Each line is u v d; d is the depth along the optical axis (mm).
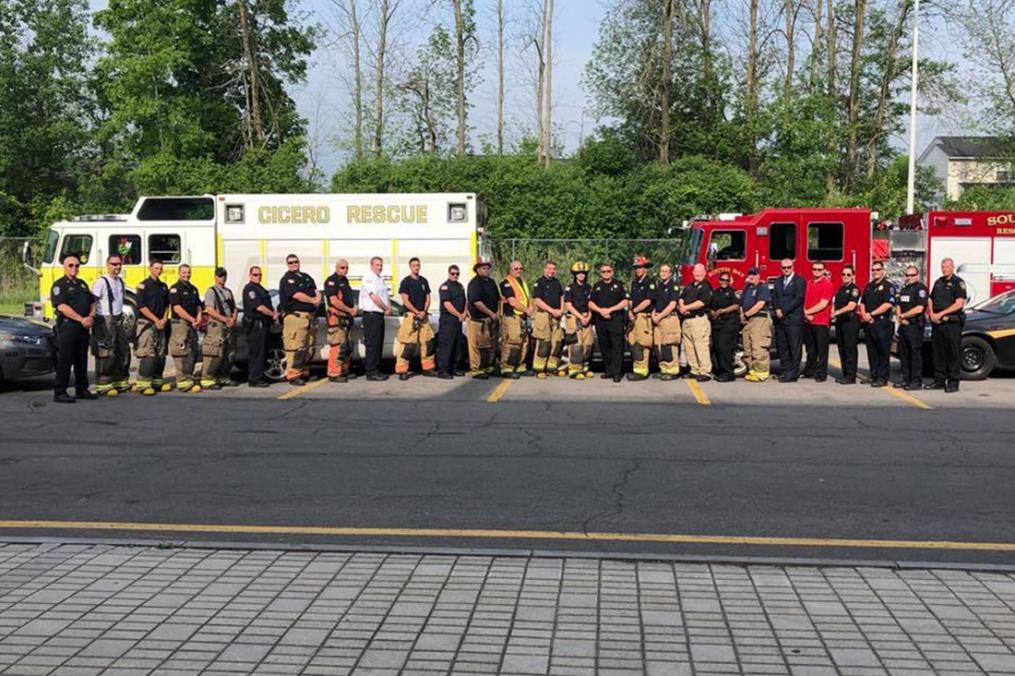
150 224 19750
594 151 36500
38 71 47062
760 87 38250
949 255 19391
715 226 20547
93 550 5965
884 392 13727
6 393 13695
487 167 34906
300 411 11984
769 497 7691
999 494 7797
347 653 4375
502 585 5293
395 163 36469
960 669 4195
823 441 10023
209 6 39844
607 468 8734
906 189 34281
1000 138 35281
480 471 8609
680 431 10602
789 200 34156
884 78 37625
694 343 14781
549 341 15109
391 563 5695
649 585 5293
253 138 41281
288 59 42062
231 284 19250
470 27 41969
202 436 10297
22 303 30656
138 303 13453
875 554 6230
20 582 5348
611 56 39375
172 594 5145
